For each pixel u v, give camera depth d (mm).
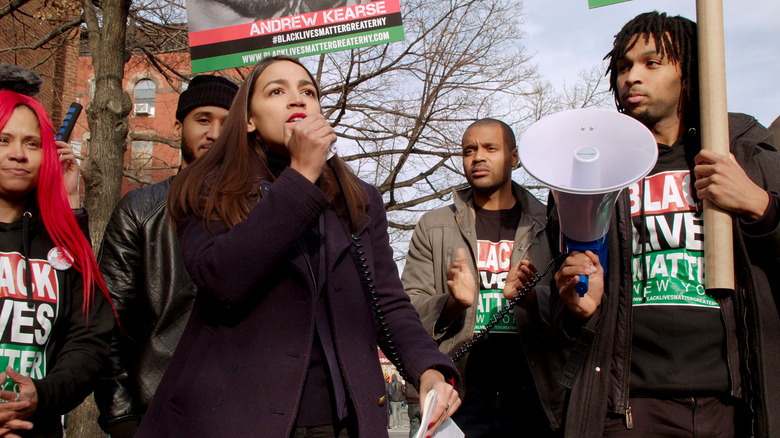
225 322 1690
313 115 1735
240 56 4773
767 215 2180
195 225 1772
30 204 2516
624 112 2824
